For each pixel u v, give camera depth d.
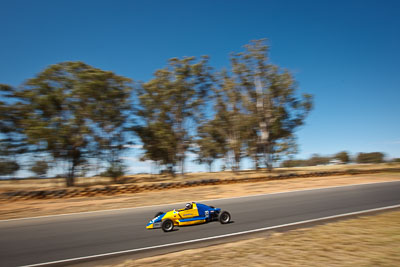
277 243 6.31
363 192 15.57
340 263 4.77
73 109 26.45
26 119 24.88
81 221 10.48
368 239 6.14
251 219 9.46
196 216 9.02
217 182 24.53
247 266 4.91
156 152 34.50
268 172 34.56
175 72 34.78
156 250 6.48
